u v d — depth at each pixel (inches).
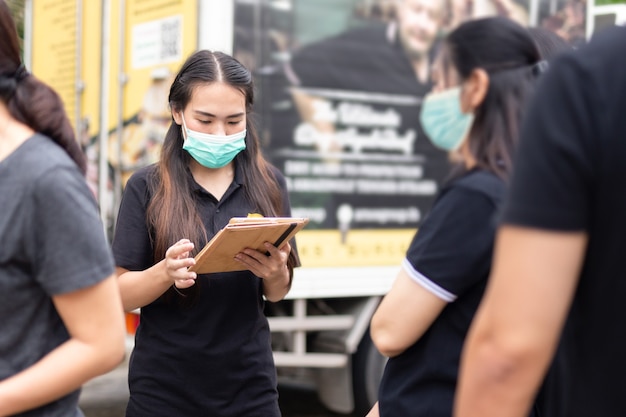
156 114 232.2
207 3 210.4
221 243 107.7
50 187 71.8
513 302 56.4
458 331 84.7
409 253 85.7
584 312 59.8
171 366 119.1
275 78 217.2
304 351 226.7
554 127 56.1
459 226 81.4
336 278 223.6
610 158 55.8
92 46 262.4
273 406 125.3
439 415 85.2
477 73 80.4
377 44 230.2
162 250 119.8
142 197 123.3
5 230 71.7
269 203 127.6
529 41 81.4
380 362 232.8
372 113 229.8
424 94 237.3
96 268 73.3
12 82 75.6
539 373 57.1
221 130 121.7
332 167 224.5
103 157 256.1
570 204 55.7
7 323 73.7
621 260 57.1
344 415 248.4
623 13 266.7
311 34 221.3
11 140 74.1
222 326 120.6
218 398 120.2
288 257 127.8
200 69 121.8
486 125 80.9
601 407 60.2
